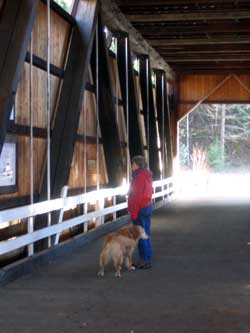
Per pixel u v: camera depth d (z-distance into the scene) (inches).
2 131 307.4
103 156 570.3
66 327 221.9
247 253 406.6
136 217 340.5
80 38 451.2
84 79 443.2
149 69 770.2
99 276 319.9
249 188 1278.3
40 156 406.3
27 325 224.4
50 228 372.8
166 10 616.4
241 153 2354.8
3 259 348.2
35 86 393.7
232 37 750.5
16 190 363.3
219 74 1016.2
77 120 434.6
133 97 648.4
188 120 2172.7
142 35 734.5
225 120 2381.9
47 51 391.9
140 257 346.9
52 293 278.4
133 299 267.7
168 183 884.6
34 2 321.4
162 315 240.1
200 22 669.9
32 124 374.0
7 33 319.3
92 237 458.0
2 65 314.5
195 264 361.4
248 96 1011.3
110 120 550.6
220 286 297.7
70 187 477.1
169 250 418.0
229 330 219.6
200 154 1844.2
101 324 226.2
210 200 912.3
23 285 295.6
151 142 792.9
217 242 458.9
